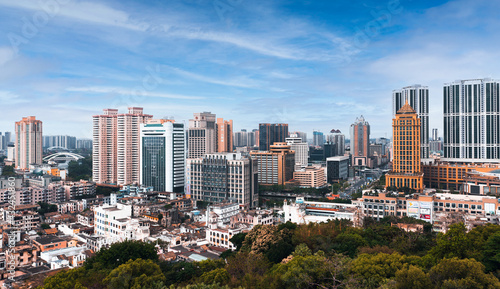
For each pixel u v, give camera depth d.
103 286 113.56
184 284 123.00
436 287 86.25
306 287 96.81
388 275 97.56
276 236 157.25
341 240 151.88
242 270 123.50
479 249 113.06
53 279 118.12
